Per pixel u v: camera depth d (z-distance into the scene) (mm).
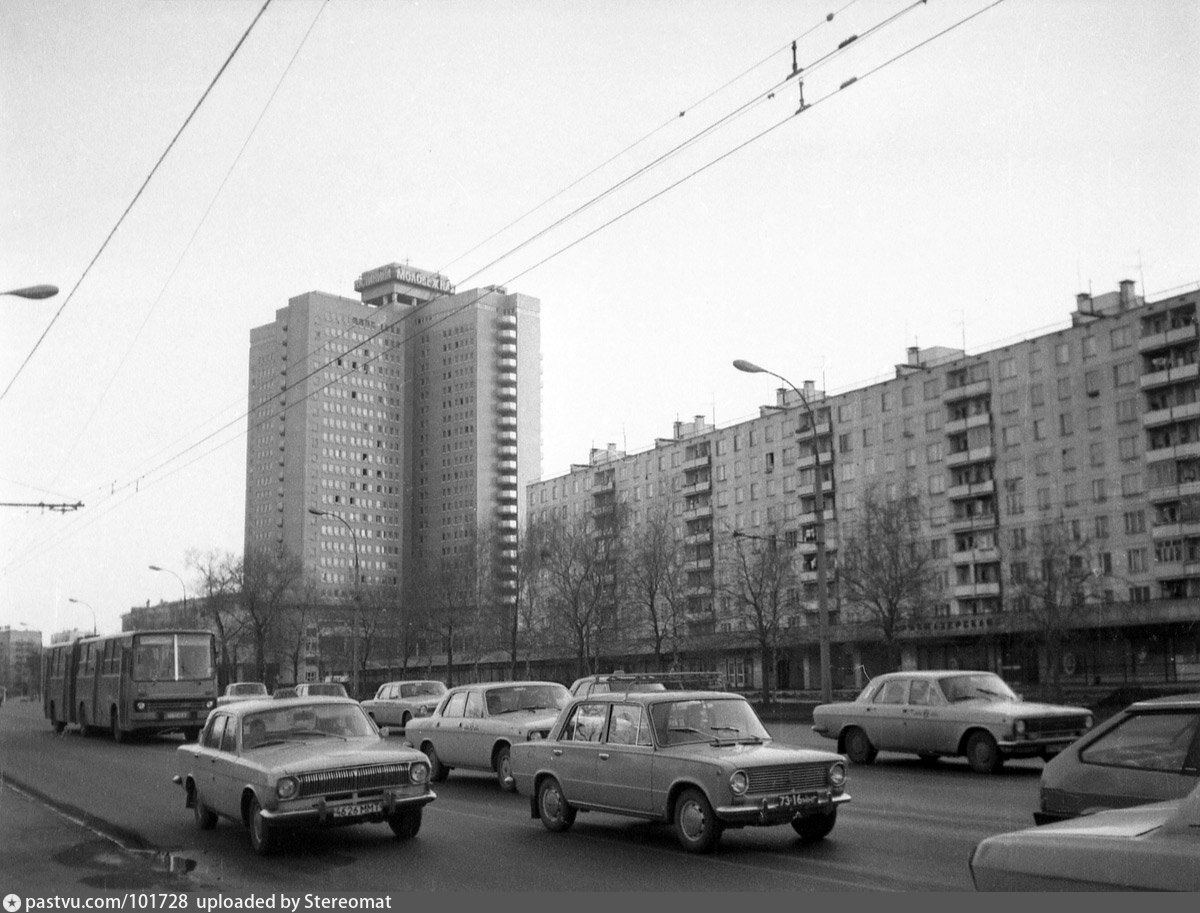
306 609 103500
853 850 10453
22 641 156375
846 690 73938
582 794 11883
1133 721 8133
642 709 11492
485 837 11984
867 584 61188
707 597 83500
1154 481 67438
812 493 87875
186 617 96375
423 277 162250
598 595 70062
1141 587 67188
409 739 19250
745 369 32125
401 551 154750
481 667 100500
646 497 104438
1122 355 69812
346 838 12000
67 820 14102
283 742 12234
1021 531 73750
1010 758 17578
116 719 31344
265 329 148500
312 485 143750
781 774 10523
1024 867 3986
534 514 119438
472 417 155375
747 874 9367
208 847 11664
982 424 76625
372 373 152750
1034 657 68875
